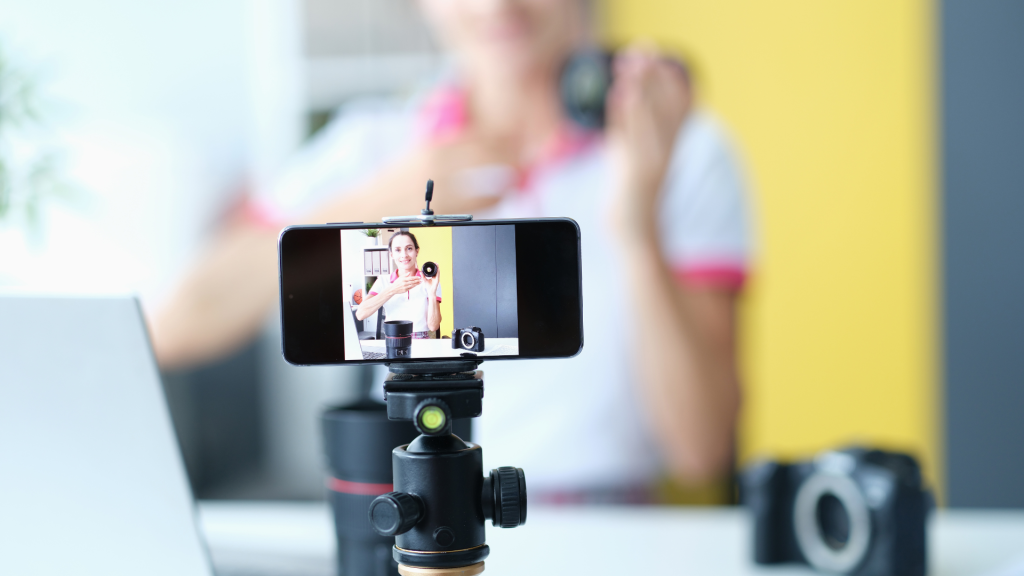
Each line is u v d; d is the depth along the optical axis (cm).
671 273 146
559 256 45
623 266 146
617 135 145
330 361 44
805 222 146
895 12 142
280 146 149
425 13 145
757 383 148
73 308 43
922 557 71
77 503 46
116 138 149
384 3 146
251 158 149
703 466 148
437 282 44
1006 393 145
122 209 149
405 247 44
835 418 147
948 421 146
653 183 145
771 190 146
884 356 146
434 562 41
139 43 148
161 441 45
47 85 146
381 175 147
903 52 143
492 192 146
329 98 148
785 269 146
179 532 47
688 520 93
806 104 144
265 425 151
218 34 148
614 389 148
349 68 147
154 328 150
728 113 145
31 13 147
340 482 58
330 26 147
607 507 148
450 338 44
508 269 44
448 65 146
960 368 146
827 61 143
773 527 75
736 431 148
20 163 98
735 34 144
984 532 87
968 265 145
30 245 147
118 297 43
